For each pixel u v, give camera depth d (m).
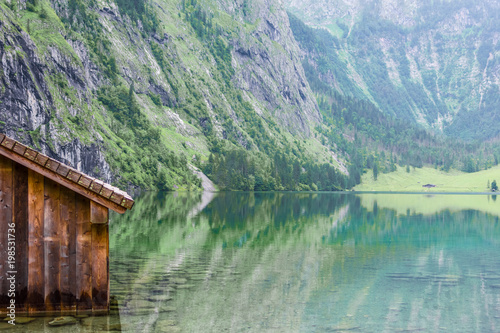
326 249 39.06
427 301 22.27
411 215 88.88
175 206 97.00
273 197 180.38
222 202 124.38
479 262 34.03
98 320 17.23
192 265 29.19
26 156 16.75
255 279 25.80
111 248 35.16
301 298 22.06
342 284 25.41
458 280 27.38
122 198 17.44
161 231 47.25
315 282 25.67
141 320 17.58
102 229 17.73
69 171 17.09
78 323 16.77
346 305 21.05
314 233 51.41
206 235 45.62
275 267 29.78
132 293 21.67
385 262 33.31
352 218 77.38
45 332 15.69
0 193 17.11
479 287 25.58
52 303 17.56
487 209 115.94
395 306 21.11
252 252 35.75
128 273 26.19
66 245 17.55
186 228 51.41
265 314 19.14
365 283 25.91
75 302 17.70
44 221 17.41
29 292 17.39
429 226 64.69
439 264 32.94
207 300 20.95
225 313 19.02
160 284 23.72
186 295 21.67
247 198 161.75
